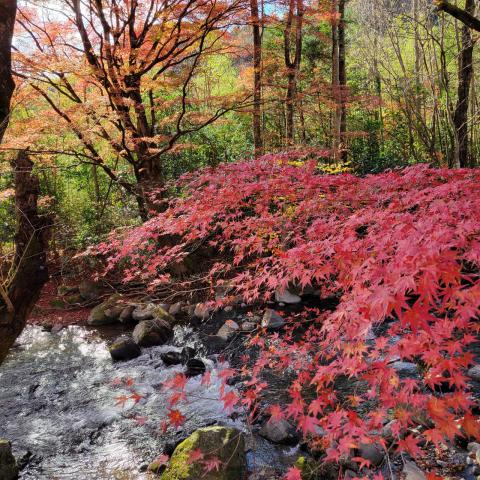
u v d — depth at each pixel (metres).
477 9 8.09
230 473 3.42
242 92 8.77
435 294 1.71
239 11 8.44
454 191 2.96
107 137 8.30
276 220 4.38
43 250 3.36
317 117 13.80
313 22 10.99
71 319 7.80
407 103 10.87
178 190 10.23
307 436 3.88
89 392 5.15
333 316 2.21
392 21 10.20
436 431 2.05
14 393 5.18
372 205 3.74
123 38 8.53
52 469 3.82
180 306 7.76
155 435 4.24
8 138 7.24
